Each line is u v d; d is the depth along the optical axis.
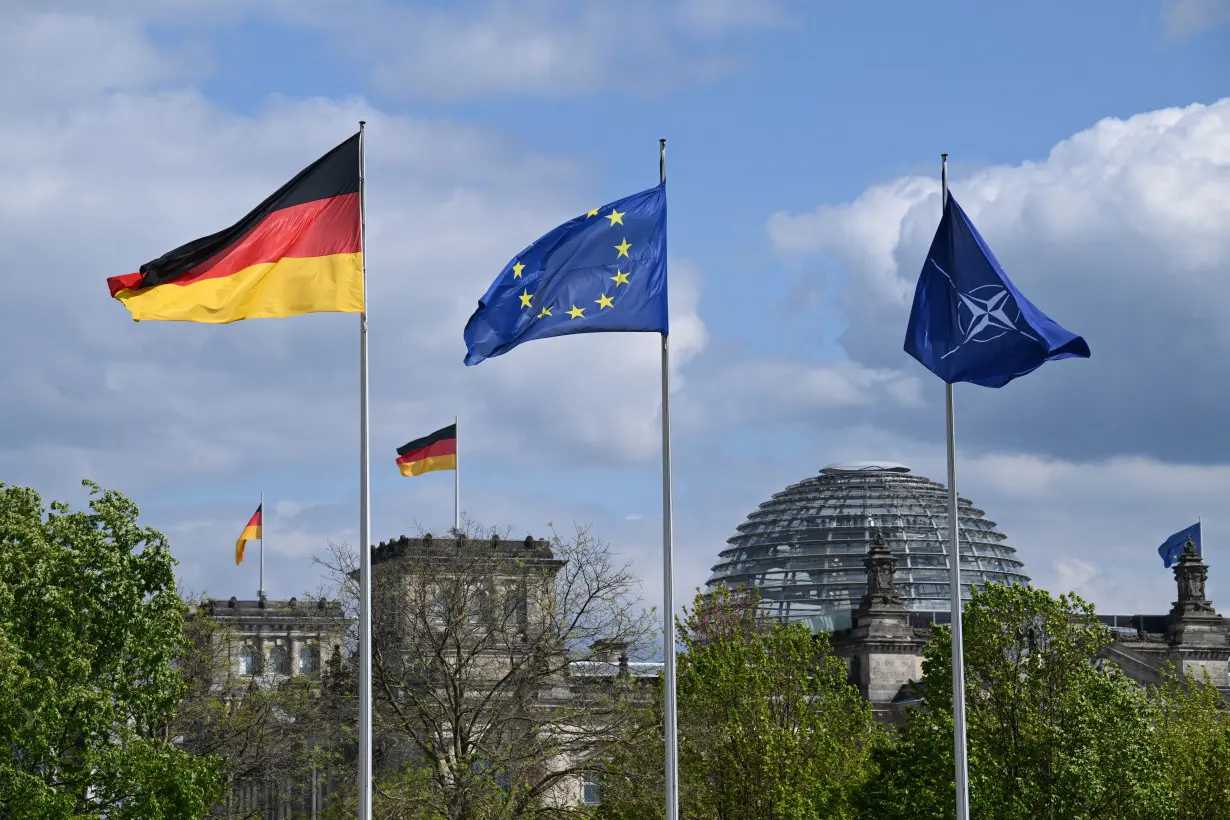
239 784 99.75
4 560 64.88
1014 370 52.78
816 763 98.00
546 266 51.06
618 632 87.75
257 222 48.66
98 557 66.62
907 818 85.19
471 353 49.94
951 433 54.59
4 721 61.81
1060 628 85.56
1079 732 82.75
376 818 80.31
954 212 54.41
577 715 84.56
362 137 49.38
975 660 86.25
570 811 82.56
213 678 110.12
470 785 80.12
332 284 48.59
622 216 51.62
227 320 47.66
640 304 51.34
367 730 48.88
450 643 89.12
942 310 54.12
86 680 64.62
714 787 95.00
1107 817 82.75
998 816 81.94
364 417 49.34
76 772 63.97
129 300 47.16
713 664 99.44
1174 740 100.69
